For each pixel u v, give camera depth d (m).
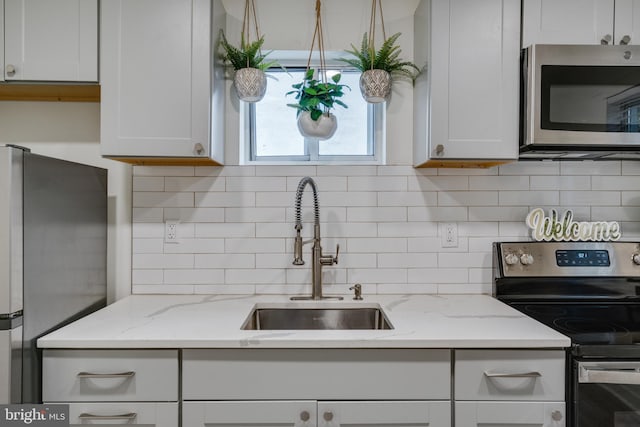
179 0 1.48
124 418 1.17
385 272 1.80
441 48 1.49
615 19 1.52
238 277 1.79
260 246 1.80
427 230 1.80
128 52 1.47
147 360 1.18
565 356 1.18
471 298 1.73
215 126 1.58
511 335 1.20
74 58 1.49
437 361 1.18
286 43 1.81
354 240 1.80
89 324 1.32
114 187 1.79
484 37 1.49
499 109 1.49
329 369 1.18
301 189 1.65
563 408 1.18
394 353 1.19
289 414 1.18
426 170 1.80
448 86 1.49
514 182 1.80
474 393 1.19
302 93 1.75
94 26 1.49
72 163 1.42
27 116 1.78
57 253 1.31
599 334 1.25
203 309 1.53
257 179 1.80
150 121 1.47
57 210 1.31
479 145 1.49
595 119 1.44
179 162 1.70
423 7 1.60
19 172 1.12
